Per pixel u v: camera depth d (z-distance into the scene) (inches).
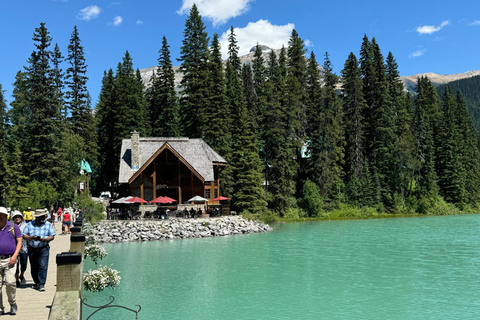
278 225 2390.5
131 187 2132.1
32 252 543.2
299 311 728.3
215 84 2721.5
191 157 2266.2
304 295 830.5
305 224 2465.6
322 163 2989.7
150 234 1663.4
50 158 2324.1
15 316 422.0
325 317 696.4
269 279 967.0
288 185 2829.7
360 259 1226.0
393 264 1151.6
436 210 3307.1
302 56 3531.0
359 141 3262.8
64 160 2405.3
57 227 1571.1
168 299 797.9
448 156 3565.5
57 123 2407.7
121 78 3024.1
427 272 1050.1
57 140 2352.4
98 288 695.7
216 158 2349.9
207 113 2630.4
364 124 3476.9
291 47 3580.2
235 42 3440.0
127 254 1289.4
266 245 1505.9
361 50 3676.2
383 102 3410.4
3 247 418.6
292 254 1306.6
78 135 2583.7
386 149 3270.2
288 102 2908.5
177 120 3073.3
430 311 733.9
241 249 1400.1
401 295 834.8
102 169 3070.9
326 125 3024.1
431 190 3393.2
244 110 2738.7
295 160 3191.4
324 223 2534.5
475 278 986.1
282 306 759.1
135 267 1088.2
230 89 3026.6
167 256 1252.5
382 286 909.8
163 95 2864.2
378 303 783.1
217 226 1854.1
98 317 686.5
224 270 1059.3
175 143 2316.7
